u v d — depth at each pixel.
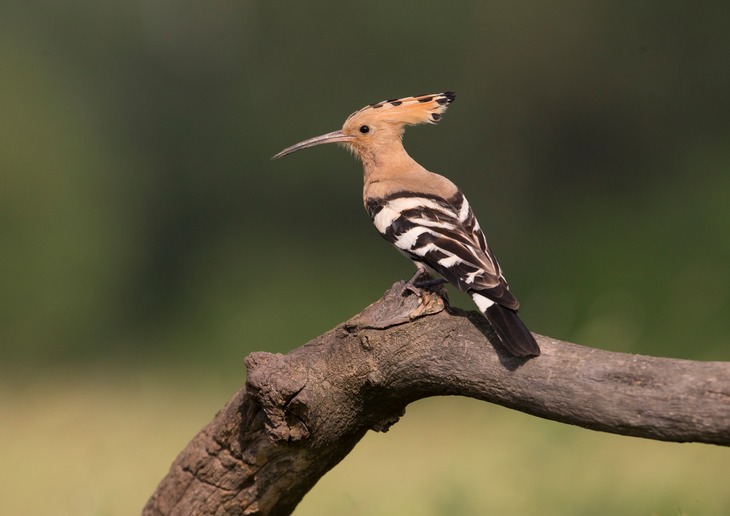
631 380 3.34
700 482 6.17
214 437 4.36
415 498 6.20
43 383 13.54
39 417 10.10
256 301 17.23
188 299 17.86
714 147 17.31
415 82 19.28
